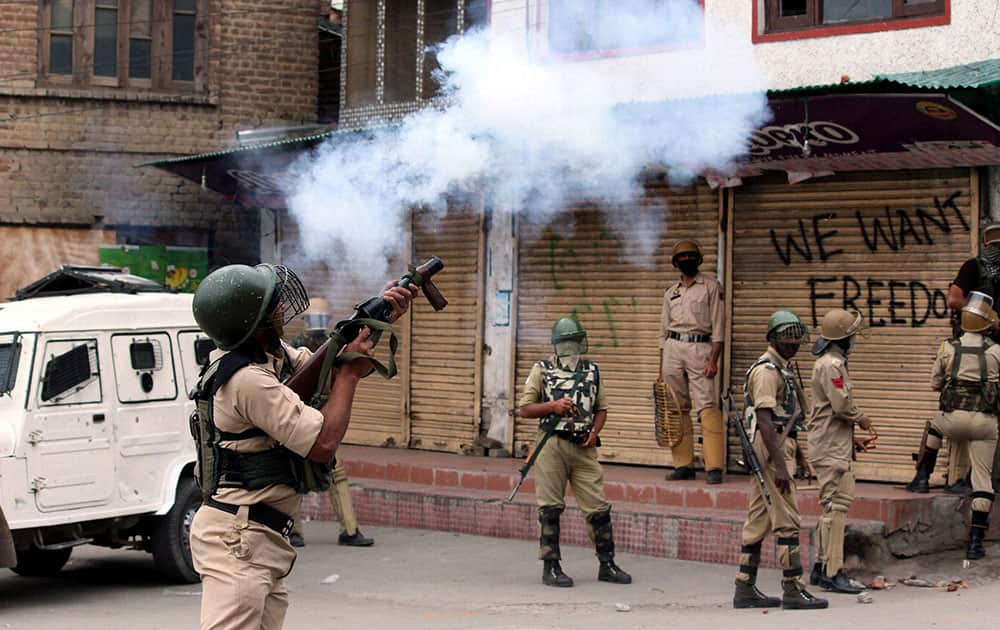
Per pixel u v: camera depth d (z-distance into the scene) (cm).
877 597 808
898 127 935
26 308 895
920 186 1010
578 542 1017
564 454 869
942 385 912
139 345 916
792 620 730
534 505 1041
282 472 415
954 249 998
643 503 1027
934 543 924
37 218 1488
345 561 977
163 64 1523
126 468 893
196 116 1523
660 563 942
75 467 862
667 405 1057
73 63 1504
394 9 1362
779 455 766
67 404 862
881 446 1028
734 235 1098
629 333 1162
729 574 898
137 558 1080
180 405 933
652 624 734
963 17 997
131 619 792
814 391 823
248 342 418
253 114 1538
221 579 409
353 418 1373
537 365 877
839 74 1055
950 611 746
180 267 1523
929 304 1008
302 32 1556
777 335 784
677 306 1061
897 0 1040
